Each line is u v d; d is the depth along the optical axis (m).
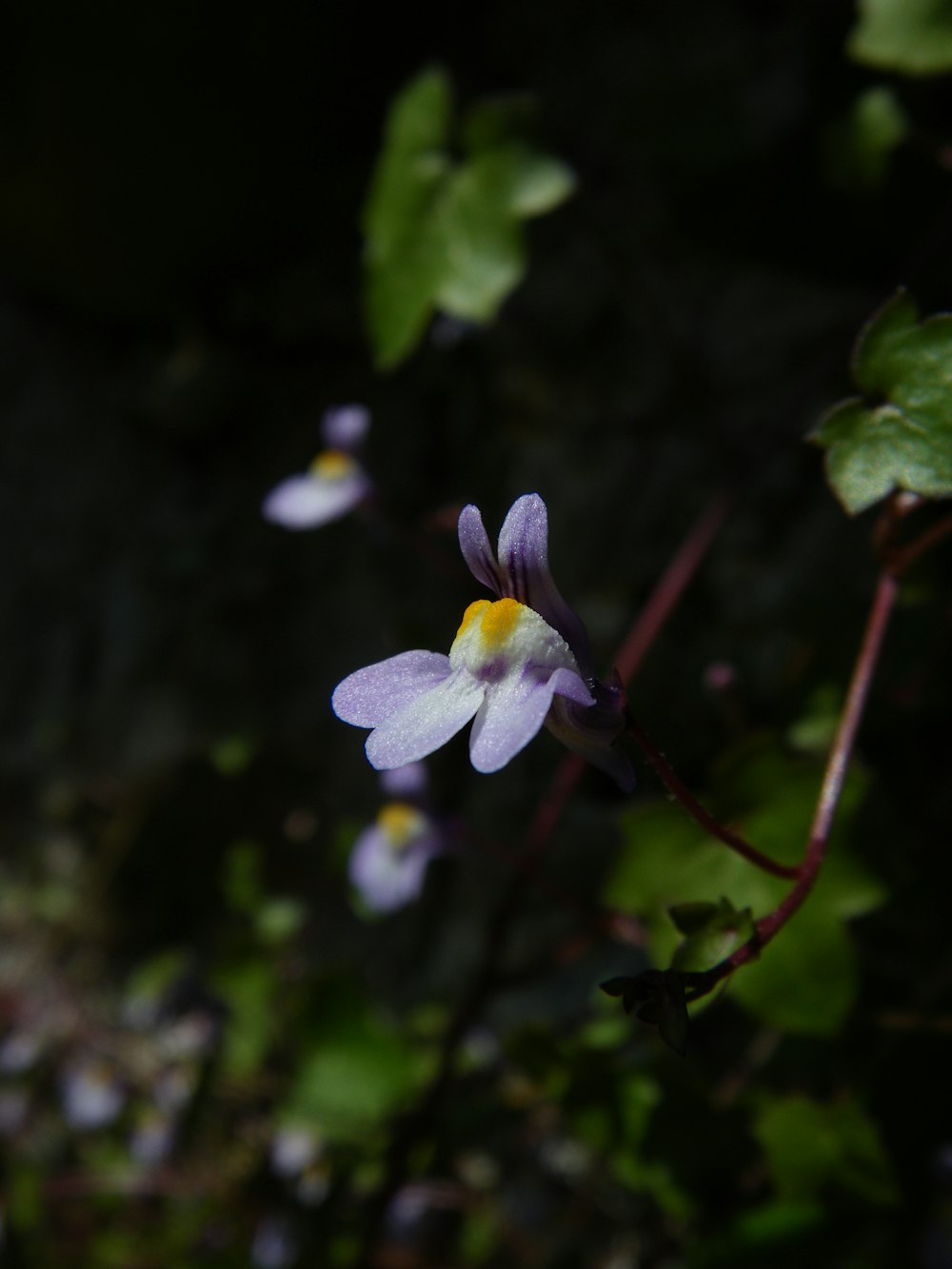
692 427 0.13
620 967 0.13
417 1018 0.14
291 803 0.16
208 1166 0.14
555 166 0.10
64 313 0.17
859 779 0.09
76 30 0.14
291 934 0.14
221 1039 0.14
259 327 0.16
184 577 0.16
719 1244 0.10
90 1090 0.15
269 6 0.14
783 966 0.09
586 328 0.14
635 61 0.13
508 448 0.14
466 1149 0.13
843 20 0.12
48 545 0.17
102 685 0.16
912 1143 0.10
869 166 0.11
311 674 0.15
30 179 0.15
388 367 0.11
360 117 0.15
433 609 0.15
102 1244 0.14
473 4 0.14
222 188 0.15
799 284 0.13
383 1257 0.12
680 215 0.13
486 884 0.14
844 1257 0.10
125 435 0.17
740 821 0.09
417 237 0.11
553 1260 0.12
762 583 0.13
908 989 0.10
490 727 0.07
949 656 0.11
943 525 0.08
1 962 0.17
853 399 0.08
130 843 0.16
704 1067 0.12
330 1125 0.12
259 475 0.16
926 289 0.12
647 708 0.13
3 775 0.17
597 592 0.13
